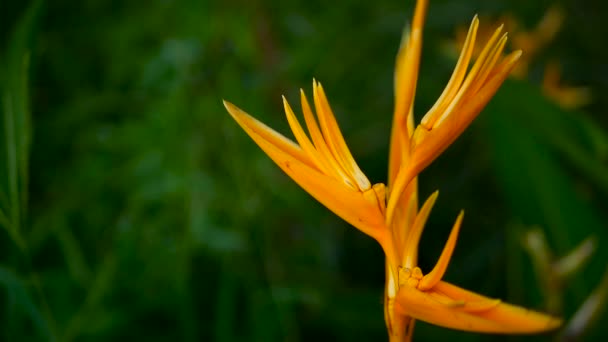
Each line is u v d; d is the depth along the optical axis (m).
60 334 1.20
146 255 1.40
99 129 1.53
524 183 1.36
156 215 1.46
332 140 0.68
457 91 0.67
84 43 1.73
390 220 0.68
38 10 0.89
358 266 1.61
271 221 1.58
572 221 1.33
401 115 0.67
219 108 1.56
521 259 1.29
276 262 1.48
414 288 0.66
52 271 1.40
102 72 1.72
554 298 1.10
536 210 1.35
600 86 1.80
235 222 1.46
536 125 1.28
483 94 0.66
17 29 0.89
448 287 0.67
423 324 1.35
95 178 1.48
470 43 0.67
